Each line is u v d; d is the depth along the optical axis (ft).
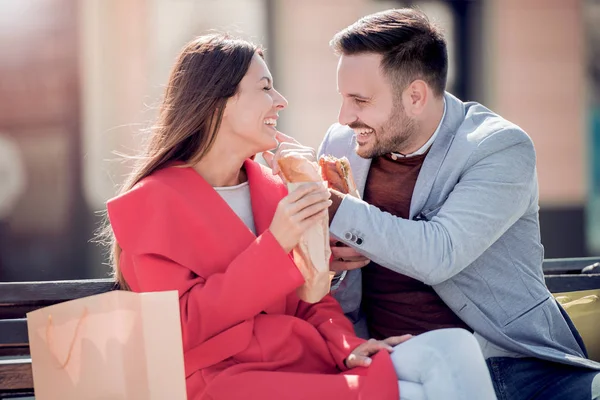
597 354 13.50
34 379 9.95
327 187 11.78
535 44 33.04
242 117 11.48
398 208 12.67
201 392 10.62
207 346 10.65
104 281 12.00
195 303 10.56
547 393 11.71
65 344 9.83
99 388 9.75
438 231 11.66
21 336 11.48
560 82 33.17
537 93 33.14
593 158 33.47
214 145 11.65
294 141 12.14
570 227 33.40
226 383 10.24
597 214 33.68
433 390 9.89
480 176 12.10
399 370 10.31
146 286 10.85
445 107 12.78
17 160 30.96
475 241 11.73
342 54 12.57
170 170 11.48
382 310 12.75
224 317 10.55
